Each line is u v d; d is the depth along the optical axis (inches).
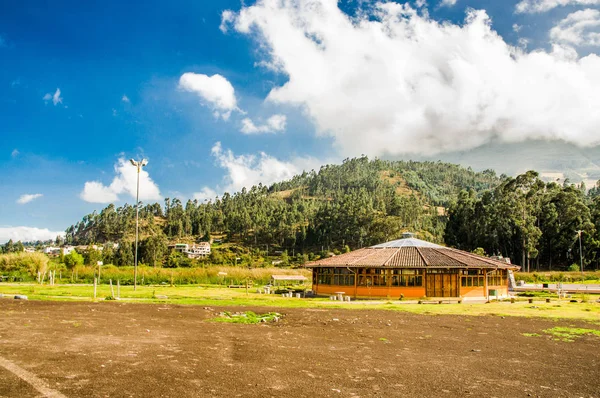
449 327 922.1
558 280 3046.3
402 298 1701.5
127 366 477.4
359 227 6323.8
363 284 1791.3
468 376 498.3
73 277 2593.5
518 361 587.8
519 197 4507.9
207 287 2301.9
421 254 1873.8
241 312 1126.4
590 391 452.1
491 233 4456.2
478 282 1777.8
